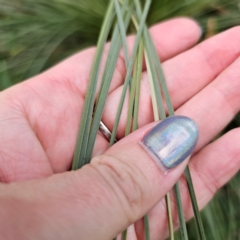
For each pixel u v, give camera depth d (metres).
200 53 0.13
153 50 0.12
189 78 0.12
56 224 0.07
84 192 0.08
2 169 0.09
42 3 0.17
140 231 0.11
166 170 0.08
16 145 0.10
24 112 0.11
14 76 0.16
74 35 0.17
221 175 0.12
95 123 0.10
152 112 0.12
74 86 0.12
